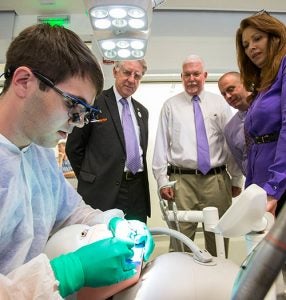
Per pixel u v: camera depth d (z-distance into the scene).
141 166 1.93
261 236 0.60
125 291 0.63
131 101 2.05
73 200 0.95
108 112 1.86
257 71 1.60
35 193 0.77
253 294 0.31
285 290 0.54
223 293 0.58
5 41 2.42
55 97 0.64
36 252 0.74
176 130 2.09
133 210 1.88
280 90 1.32
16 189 0.66
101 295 0.64
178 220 0.95
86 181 1.77
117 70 1.92
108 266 0.60
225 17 2.63
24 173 0.72
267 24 1.39
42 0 2.32
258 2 2.47
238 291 0.32
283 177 1.12
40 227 0.76
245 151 1.83
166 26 2.58
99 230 0.74
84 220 0.91
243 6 2.53
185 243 0.73
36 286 0.52
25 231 0.70
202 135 2.04
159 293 0.59
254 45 1.45
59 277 0.56
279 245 0.29
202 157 2.00
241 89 1.88
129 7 0.76
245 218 0.58
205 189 2.00
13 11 2.45
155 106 2.77
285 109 1.22
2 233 0.65
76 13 2.47
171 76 2.66
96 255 0.61
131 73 1.88
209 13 2.62
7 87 0.65
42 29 0.65
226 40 2.62
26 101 0.64
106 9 0.78
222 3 2.48
